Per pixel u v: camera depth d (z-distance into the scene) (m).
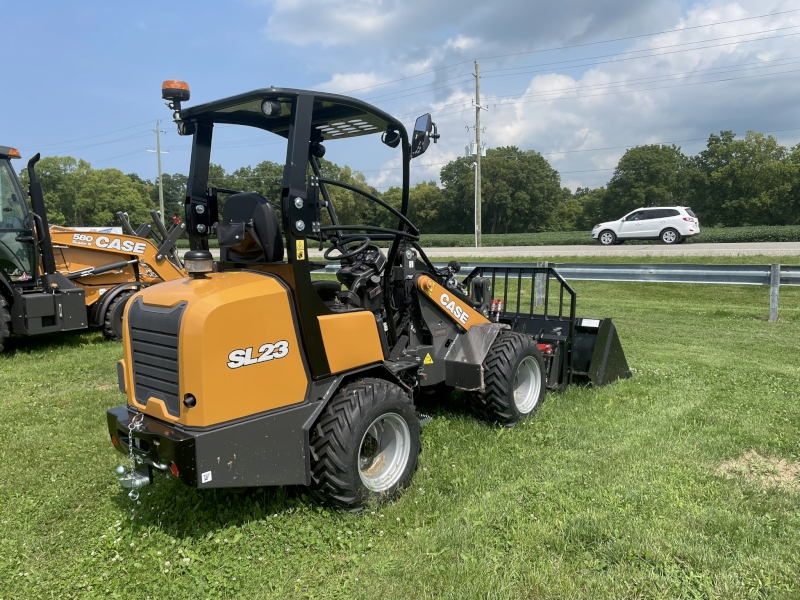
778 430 4.34
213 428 2.69
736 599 2.39
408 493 3.35
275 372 2.92
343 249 4.13
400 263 4.14
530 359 4.69
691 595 2.43
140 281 9.27
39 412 4.99
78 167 65.62
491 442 4.12
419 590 2.48
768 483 3.48
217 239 3.45
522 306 11.05
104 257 8.95
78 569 2.71
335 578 2.60
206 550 2.83
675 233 22.03
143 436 2.80
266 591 2.52
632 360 6.66
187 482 2.60
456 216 75.62
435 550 2.77
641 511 3.09
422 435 4.24
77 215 64.69
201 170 3.67
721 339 7.96
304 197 3.02
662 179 64.44
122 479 2.93
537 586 2.49
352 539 2.88
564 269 11.39
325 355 3.13
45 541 2.96
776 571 2.56
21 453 4.07
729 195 59.03
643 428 4.38
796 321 9.30
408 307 4.19
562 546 2.77
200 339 2.63
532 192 74.56
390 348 4.00
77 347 8.02
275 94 3.00
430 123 3.76
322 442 3.02
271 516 3.09
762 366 6.37
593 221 72.50
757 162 57.28
